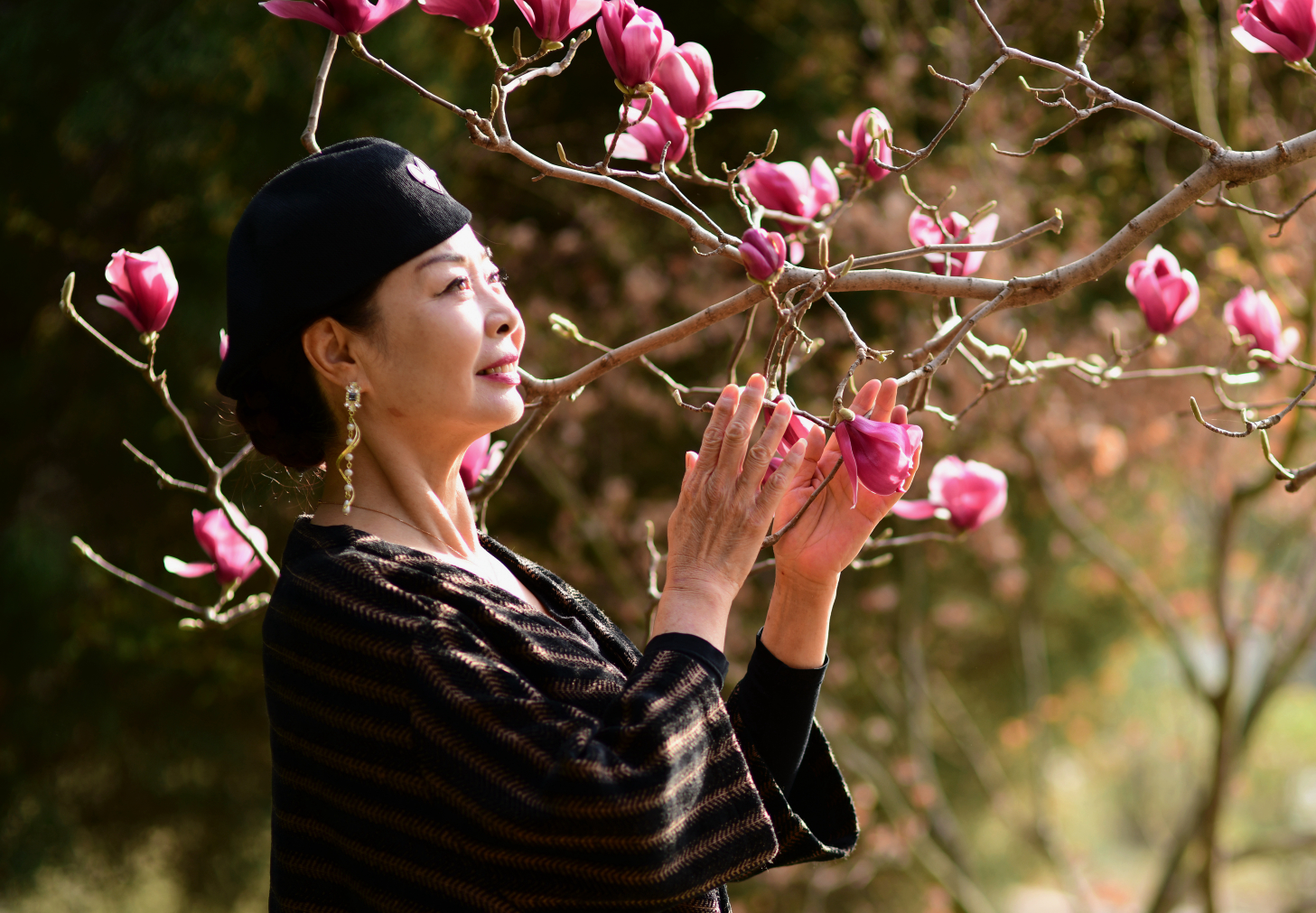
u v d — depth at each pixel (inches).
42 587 198.7
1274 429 190.5
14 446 214.8
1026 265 190.1
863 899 284.5
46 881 251.0
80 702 219.9
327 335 40.5
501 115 48.5
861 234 181.5
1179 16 201.5
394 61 177.0
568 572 216.2
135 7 187.5
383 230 39.5
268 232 40.0
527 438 59.1
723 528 40.8
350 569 38.4
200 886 263.3
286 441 43.3
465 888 36.6
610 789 34.1
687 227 48.8
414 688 36.3
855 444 40.6
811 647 45.0
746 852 37.0
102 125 178.1
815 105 207.3
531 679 37.9
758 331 195.9
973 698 331.6
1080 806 450.0
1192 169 209.5
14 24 191.3
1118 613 334.6
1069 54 203.9
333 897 40.1
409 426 41.8
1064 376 197.8
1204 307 191.5
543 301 200.5
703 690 37.6
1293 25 48.5
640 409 209.2
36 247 208.4
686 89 54.4
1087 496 237.3
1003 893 370.3
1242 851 212.7
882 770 227.8
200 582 215.0
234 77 174.6
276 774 41.8
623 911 36.9
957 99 187.9
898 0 217.0
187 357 185.5
